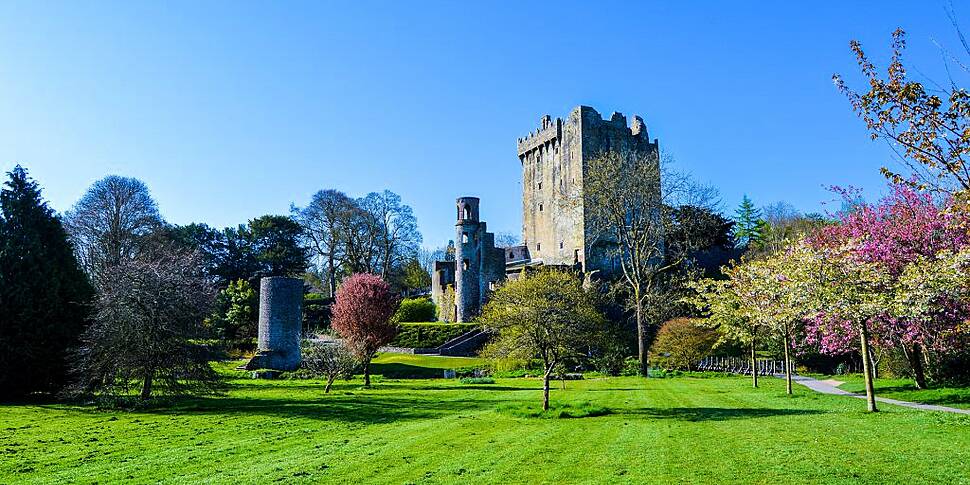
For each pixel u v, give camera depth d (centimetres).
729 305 3316
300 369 5066
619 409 2462
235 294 7006
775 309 2739
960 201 1224
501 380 4441
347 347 3781
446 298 8494
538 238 9481
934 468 1191
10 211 3266
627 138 8775
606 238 7988
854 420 1873
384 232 8619
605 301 5991
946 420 1762
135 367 2659
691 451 1477
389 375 4994
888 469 1200
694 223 5675
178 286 2833
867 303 2027
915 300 2017
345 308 4359
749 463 1312
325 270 10325
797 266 2286
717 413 2262
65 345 3186
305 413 2564
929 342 2642
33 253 3222
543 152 9450
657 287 5172
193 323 2803
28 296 3119
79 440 1917
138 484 1355
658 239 5566
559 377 3912
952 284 1962
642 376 4653
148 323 2684
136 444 1842
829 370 5003
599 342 2897
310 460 1551
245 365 5269
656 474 1260
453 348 6275
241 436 1980
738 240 9844
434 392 3538
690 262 6181
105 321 2722
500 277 8188
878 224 2616
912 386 2991
